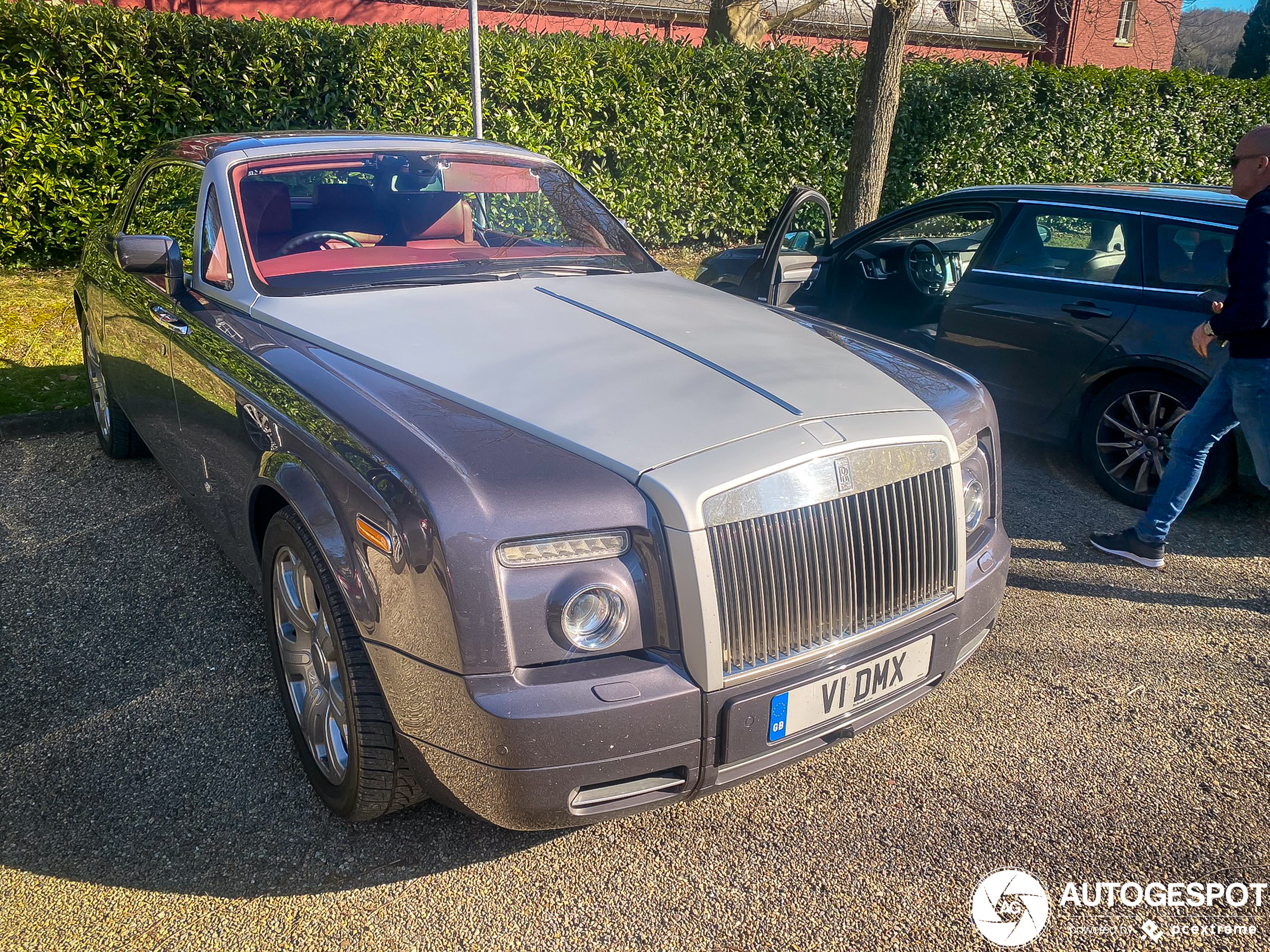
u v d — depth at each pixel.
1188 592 3.97
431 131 9.55
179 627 3.50
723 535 2.07
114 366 4.37
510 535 1.99
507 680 2.00
